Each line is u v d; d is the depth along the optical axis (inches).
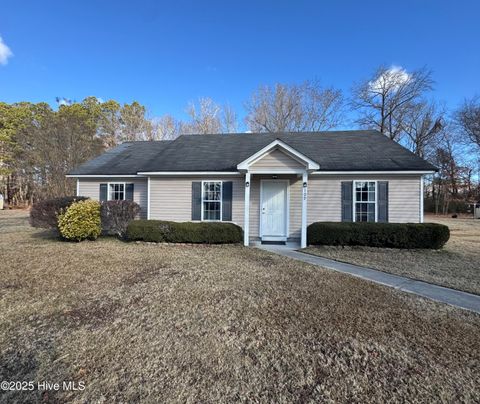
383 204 414.9
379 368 113.0
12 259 287.7
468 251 364.5
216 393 98.6
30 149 1047.6
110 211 430.3
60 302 179.0
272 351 125.0
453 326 150.2
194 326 147.7
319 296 193.0
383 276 247.1
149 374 109.1
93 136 1067.9
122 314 161.9
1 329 144.6
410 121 1060.5
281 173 394.0
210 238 392.8
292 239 440.5
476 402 94.3
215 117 1179.9
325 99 1027.9
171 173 444.1
